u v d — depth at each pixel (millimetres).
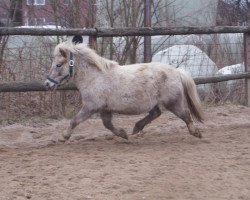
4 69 7984
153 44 9516
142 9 9312
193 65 9172
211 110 8633
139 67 6660
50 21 9602
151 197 5039
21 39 8375
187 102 6867
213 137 7055
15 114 7984
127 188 5199
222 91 9180
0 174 5566
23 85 7500
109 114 6695
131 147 6555
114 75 6551
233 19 15648
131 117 8203
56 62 6547
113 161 5926
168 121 7953
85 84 6539
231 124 7824
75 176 5461
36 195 5066
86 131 7438
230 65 9516
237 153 6285
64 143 6699
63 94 8133
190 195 5109
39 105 8102
